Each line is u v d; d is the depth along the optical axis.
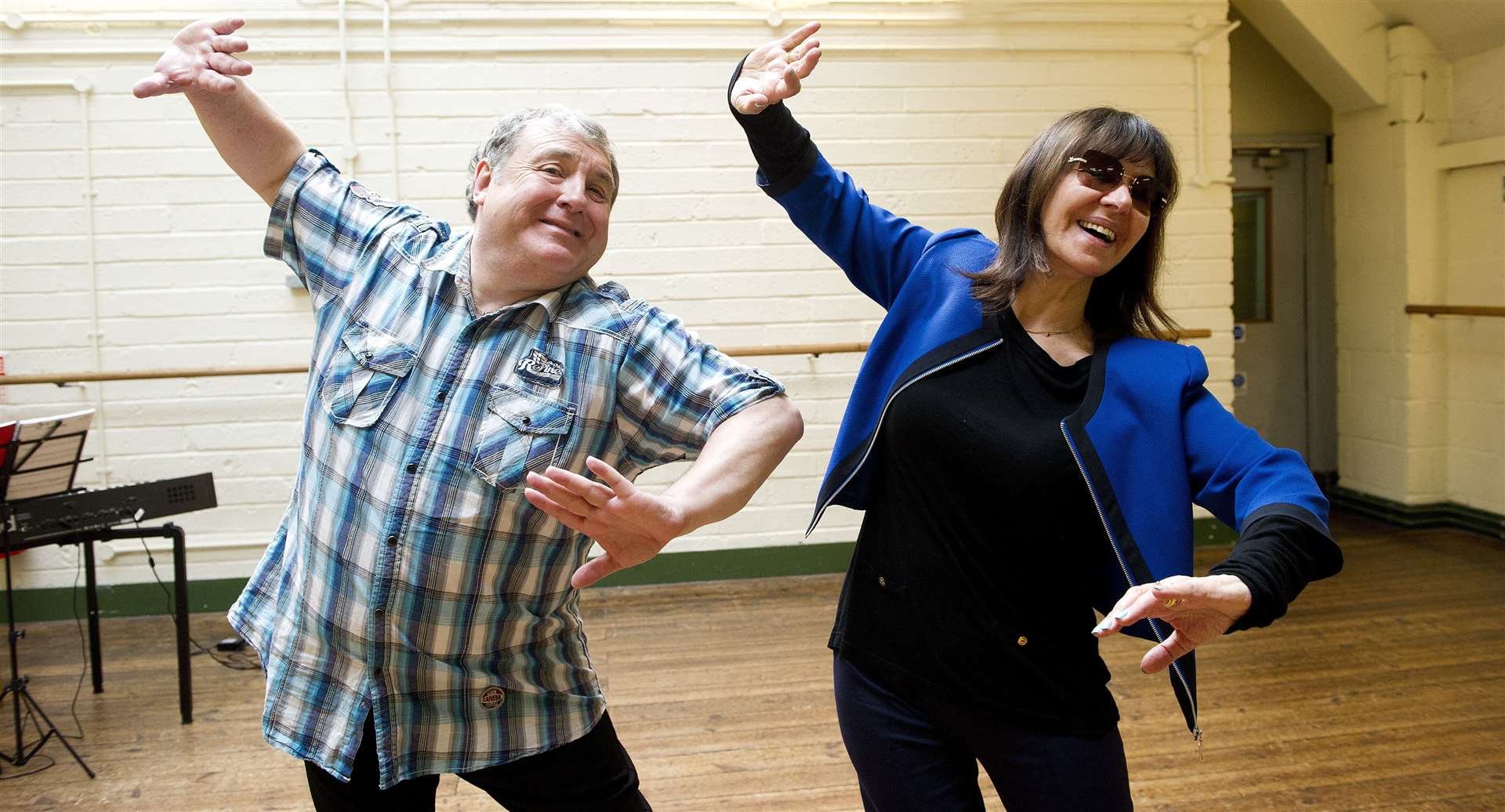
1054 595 1.30
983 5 4.25
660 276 4.23
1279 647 3.45
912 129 4.29
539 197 1.26
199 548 4.03
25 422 2.74
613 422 1.32
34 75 3.87
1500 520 4.71
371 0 3.95
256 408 4.04
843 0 4.19
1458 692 3.03
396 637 1.28
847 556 4.43
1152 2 4.35
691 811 2.41
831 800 2.46
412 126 4.03
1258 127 5.38
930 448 1.31
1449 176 4.88
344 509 1.28
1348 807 2.38
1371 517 5.18
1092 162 1.26
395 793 1.35
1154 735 2.79
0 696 2.71
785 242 4.27
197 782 2.60
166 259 3.97
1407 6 4.74
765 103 1.41
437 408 1.28
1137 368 1.30
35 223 3.91
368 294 1.34
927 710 1.33
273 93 3.97
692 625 3.80
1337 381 5.43
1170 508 1.24
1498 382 4.69
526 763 1.40
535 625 1.35
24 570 3.97
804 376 4.34
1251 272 5.46
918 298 1.42
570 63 4.10
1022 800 1.29
